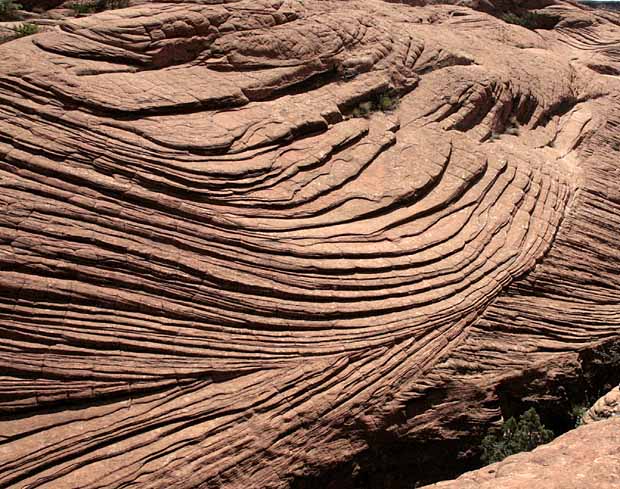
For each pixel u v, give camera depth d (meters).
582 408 13.11
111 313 9.86
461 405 11.64
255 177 12.97
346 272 12.15
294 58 16.27
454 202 15.13
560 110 22.86
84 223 10.32
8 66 11.82
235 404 9.91
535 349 13.15
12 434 8.70
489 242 14.52
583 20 33.44
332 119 15.67
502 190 16.22
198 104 13.76
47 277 9.62
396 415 10.93
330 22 17.72
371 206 13.83
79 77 12.58
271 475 9.66
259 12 16.22
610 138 22.22
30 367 9.07
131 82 13.29
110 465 8.88
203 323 10.47
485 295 13.30
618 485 6.26
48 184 10.43
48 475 8.55
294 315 11.18
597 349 13.95
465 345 12.38
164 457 9.16
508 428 11.72
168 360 9.95
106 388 9.41
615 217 17.88
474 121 18.89
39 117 11.34
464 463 11.52
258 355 10.53
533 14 33.34
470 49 22.00
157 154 11.95
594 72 27.02
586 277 15.44
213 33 15.20
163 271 10.45
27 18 16.27
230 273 11.02
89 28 13.49
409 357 11.61
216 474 9.28
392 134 16.19
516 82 21.22
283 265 11.61
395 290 12.35
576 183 18.27
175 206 11.29
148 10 14.58
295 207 12.98
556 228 16.08
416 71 19.31
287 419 10.05
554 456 7.40
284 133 14.23
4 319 9.14
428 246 13.55
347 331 11.39
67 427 9.03
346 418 10.53
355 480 10.53
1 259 9.34
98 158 11.23
